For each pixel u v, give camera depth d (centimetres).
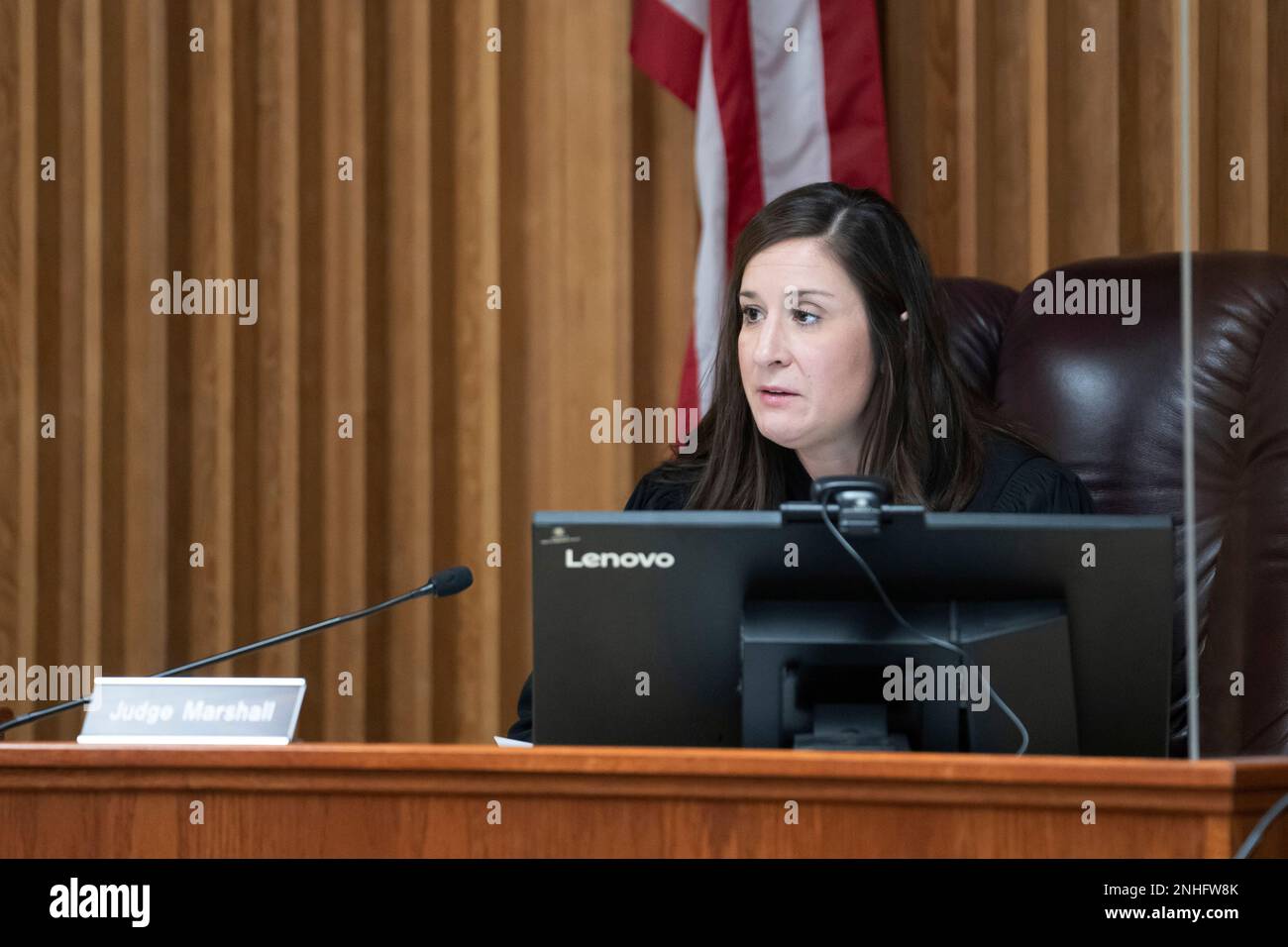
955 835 327
